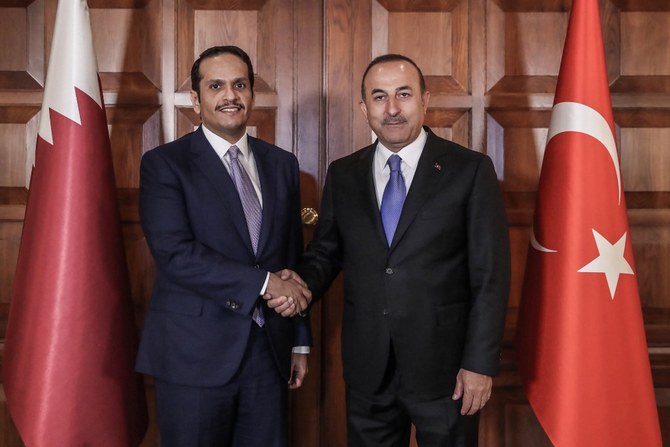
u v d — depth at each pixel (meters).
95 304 1.74
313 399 2.13
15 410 1.72
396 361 1.59
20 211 2.10
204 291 1.57
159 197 1.62
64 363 1.70
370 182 1.65
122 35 2.10
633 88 2.10
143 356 1.63
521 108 2.09
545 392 1.71
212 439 1.61
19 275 1.77
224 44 2.11
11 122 2.10
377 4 2.10
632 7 2.10
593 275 1.70
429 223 1.57
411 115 1.59
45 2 2.10
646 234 2.10
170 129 2.10
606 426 1.67
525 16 2.11
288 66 2.11
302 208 2.12
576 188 1.73
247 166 1.73
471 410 1.52
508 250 1.58
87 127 1.77
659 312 2.10
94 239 1.75
